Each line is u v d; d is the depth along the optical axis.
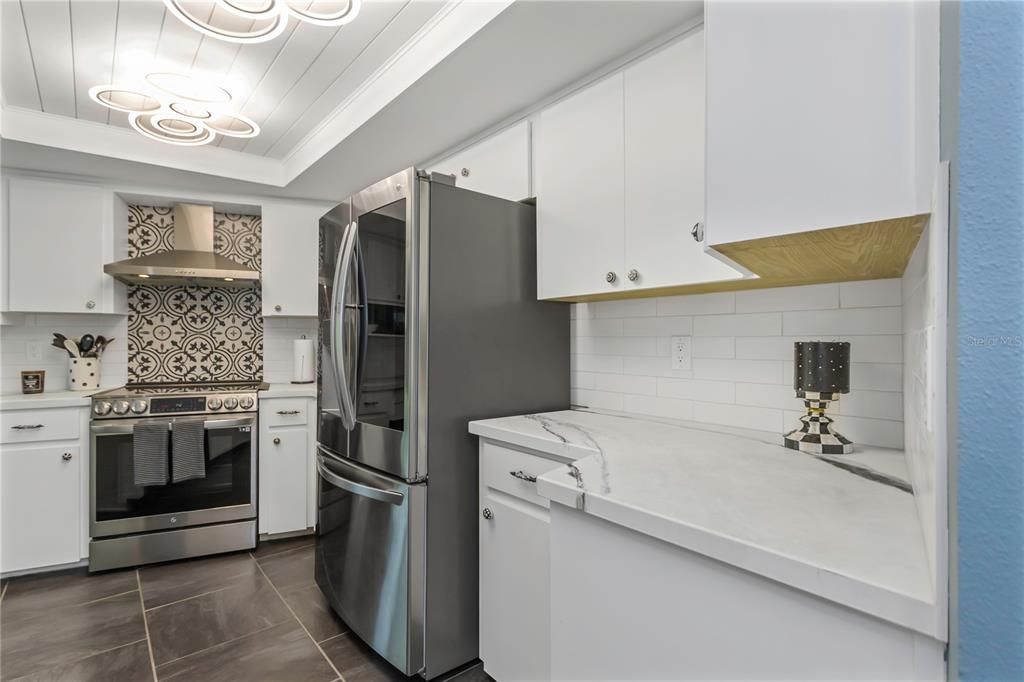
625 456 1.27
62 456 2.58
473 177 2.36
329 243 2.20
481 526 1.74
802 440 1.33
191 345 3.42
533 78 1.88
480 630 1.73
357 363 1.90
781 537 0.72
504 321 1.96
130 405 2.67
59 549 2.56
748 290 1.66
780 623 0.67
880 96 0.64
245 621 2.09
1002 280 0.45
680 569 0.78
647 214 1.58
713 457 1.25
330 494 2.10
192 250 3.29
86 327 3.16
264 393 2.96
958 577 0.48
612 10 1.50
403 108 2.11
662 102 1.54
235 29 1.80
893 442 1.35
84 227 2.90
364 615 1.82
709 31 0.81
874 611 0.58
